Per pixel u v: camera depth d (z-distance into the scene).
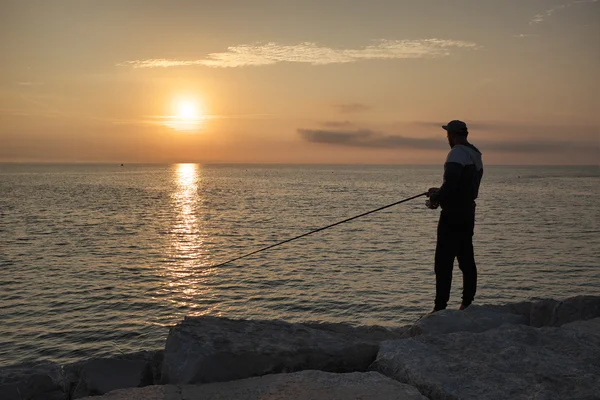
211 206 89.25
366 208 83.62
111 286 30.41
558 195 119.19
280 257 38.75
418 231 53.91
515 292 27.30
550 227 56.56
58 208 84.75
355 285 29.09
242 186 167.12
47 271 35.03
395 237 49.28
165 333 21.95
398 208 82.62
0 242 48.12
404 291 27.70
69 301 27.08
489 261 35.91
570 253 39.38
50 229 57.66
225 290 28.78
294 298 26.77
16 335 21.70
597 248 41.88
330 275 31.94
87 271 35.00
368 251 41.06
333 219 66.94
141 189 146.75
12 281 31.81
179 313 24.80
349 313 24.03
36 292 28.98
